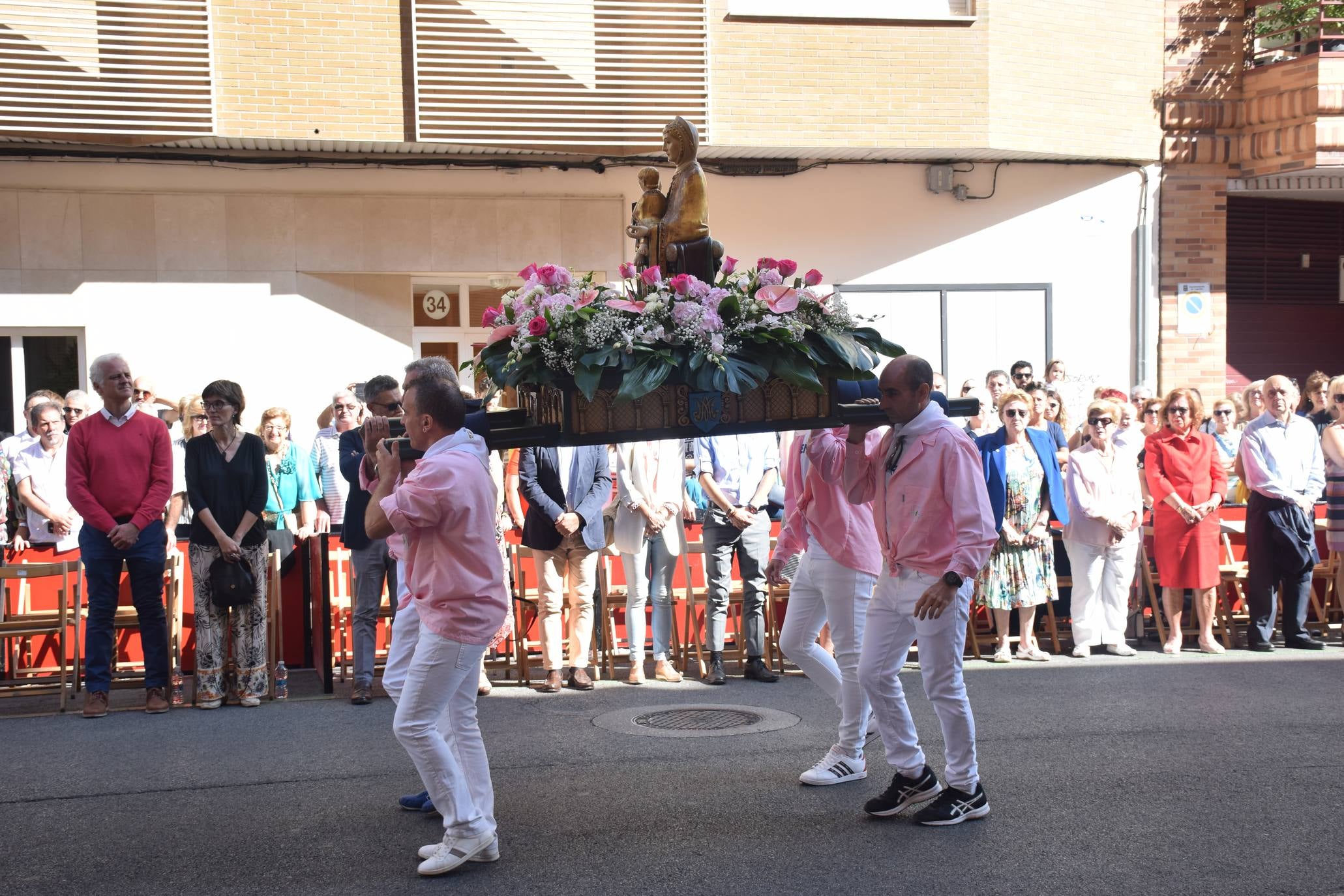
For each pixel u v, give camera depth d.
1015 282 14.22
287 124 11.98
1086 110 13.75
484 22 12.27
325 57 12.05
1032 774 6.29
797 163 13.63
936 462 5.48
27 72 11.41
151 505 8.15
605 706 8.18
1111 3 13.83
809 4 13.09
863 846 5.24
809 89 12.88
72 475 8.09
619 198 13.40
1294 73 13.67
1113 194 14.38
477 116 12.31
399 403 7.35
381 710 8.12
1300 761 6.48
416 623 5.71
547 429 5.19
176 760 6.84
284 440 9.92
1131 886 4.76
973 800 5.55
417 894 4.78
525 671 9.14
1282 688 8.41
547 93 12.43
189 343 12.65
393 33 12.20
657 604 9.16
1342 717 7.50
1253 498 10.15
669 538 9.06
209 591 8.23
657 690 8.75
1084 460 9.80
